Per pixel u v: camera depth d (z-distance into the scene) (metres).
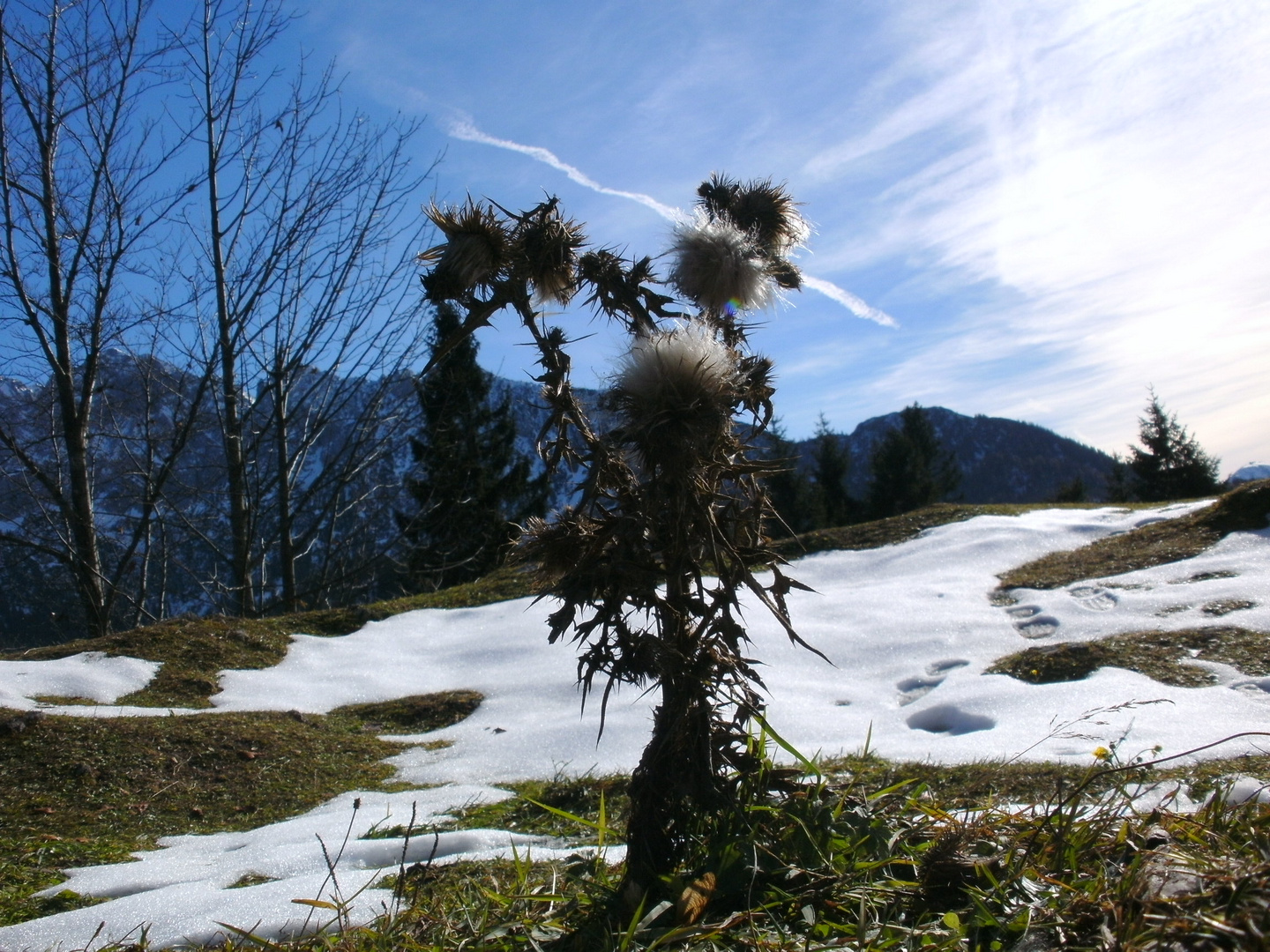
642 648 1.64
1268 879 1.27
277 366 14.16
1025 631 7.16
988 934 1.49
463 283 1.74
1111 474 37.84
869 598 8.55
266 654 8.35
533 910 1.90
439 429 17.31
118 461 16.31
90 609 13.32
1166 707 4.77
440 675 7.69
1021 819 1.97
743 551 1.71
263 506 16.30
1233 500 9.45
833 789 2.05
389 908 2.32
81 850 3.77
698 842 1.78
